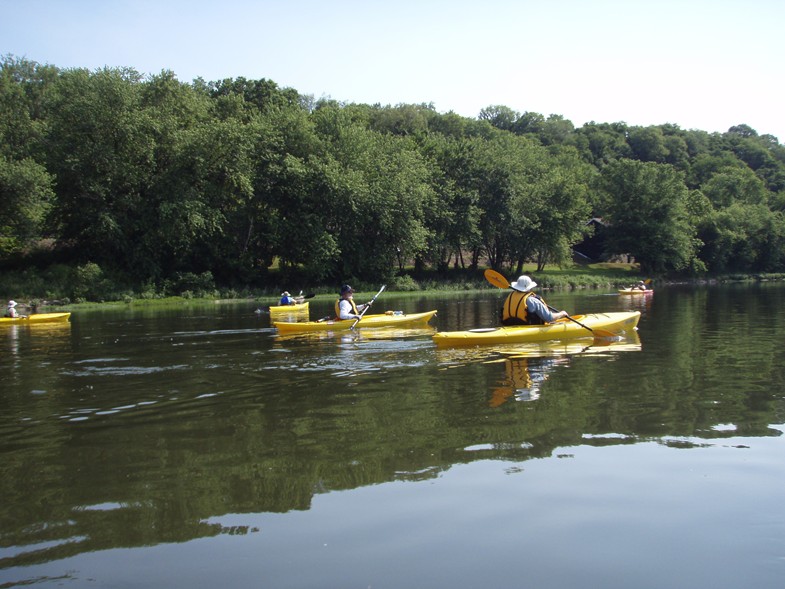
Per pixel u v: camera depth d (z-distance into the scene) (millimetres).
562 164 84062
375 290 43406
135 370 9750
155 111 37375
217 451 5418
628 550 3641
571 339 12625
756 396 7145
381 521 4020
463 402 7023
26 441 5867
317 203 42594
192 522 4047
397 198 43750
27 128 41812
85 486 4668
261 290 40094
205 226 37781
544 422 6145
